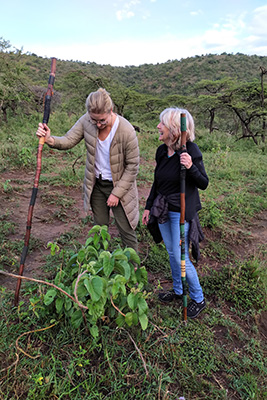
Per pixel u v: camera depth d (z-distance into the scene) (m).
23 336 2.39
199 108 23.27
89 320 2.27
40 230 4.25
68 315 2.38
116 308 2.22
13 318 2.54
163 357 2.42
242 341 2.75
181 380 2.25
